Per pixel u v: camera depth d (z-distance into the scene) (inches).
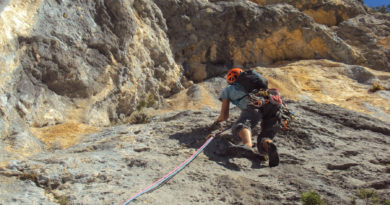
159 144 211.0
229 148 198.7
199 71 956.0
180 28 938.1
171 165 179.9
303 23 1088.8
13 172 163.8
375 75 1013.2
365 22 1330.0
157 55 712.4
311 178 173.9
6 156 191.5
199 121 246.5
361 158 204.5
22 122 259.0
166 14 919.7
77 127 291.7
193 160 186.9
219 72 976.3
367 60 1163.9
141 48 618.2
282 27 1058.1
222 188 156.7
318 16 1392.7
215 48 981.8
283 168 185.6
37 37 328.8
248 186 159.2
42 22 351.3
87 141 239.8
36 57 321.7
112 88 450.3
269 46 1061.8
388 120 727.1
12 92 267.3
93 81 409.4
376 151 218.2
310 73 1006.4
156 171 172.4
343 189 164.1
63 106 347.9
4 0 317.4
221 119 200.1
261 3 1412.4
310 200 138.5
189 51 956.6
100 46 450.6
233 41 1005.2
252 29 1022.4
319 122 258.2
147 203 137.8
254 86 190.2
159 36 740.7
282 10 1077.1
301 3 1390.3
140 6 692.7
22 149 211.6
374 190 154.3
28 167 169.6
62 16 391.2
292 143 220.4
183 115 281.3
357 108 799.1
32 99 297.6
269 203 146.9
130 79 510.9
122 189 151.9
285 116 185.9
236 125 185.8
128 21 515.5
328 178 174.2
